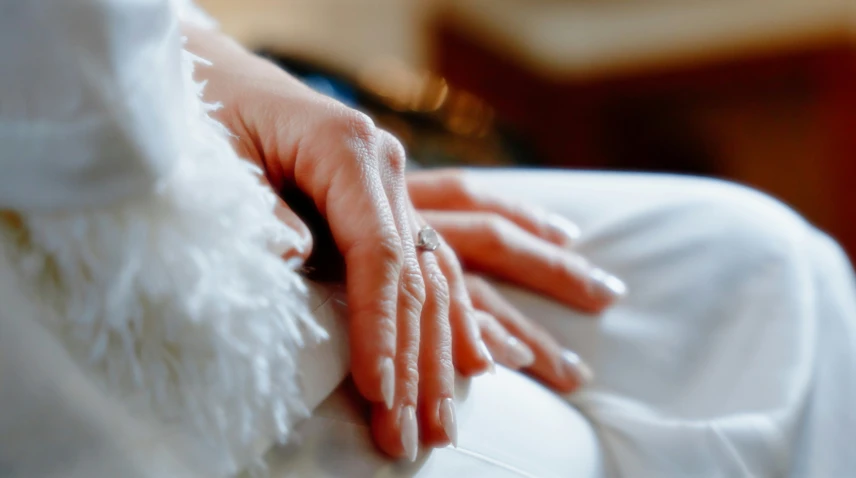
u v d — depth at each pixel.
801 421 0.69
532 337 0.71
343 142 0.59
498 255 0.73
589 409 0.70
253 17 1.89
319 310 0.58
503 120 1.36
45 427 0.51
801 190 1.91
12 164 0.49
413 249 0.61
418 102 1.31
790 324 0.71
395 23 2.12
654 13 1.79
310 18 1.97
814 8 1.77
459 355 0.63
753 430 0.68
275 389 0.54
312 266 0.60
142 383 0.52
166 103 0.51
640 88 1.77
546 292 0.73
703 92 1.82
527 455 0.62
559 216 0.77
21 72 0.48
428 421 0.60
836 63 1.79
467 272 0.74
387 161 0.62
